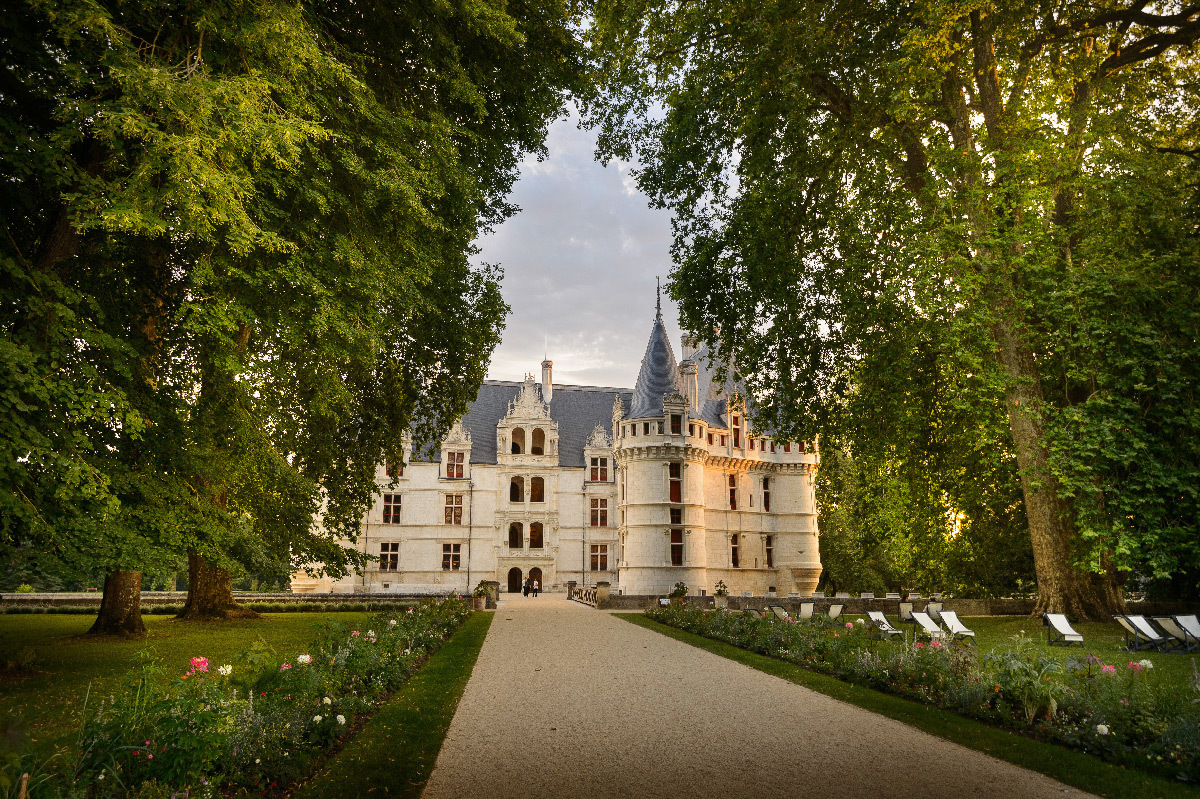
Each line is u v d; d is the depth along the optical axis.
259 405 14.50
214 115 8.34
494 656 15.27
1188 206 16.36
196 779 5.45
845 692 10.91
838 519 51.06
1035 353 19.66
